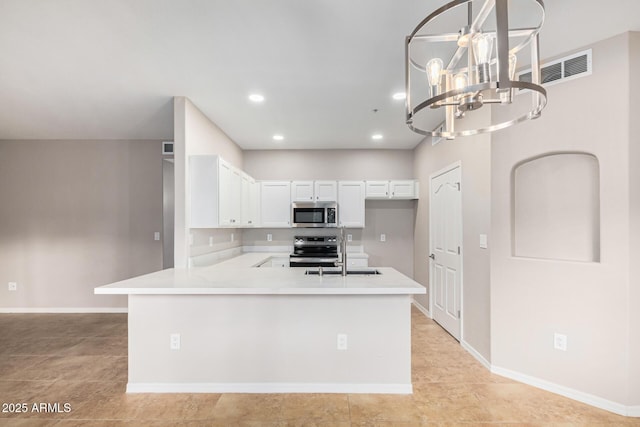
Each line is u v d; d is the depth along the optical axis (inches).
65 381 103.3
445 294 152.6
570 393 91.9
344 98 126.0
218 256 166.7
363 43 88.4
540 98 56.9
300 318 96.7
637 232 83.0
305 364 96.7
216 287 91.0
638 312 83.0
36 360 119.3
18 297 183.0
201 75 106.6
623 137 83.7
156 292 90.7
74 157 184.9
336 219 197.6
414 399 92.4
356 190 201.9
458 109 64.8
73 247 184.2
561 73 93.9
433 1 71.6
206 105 132.4
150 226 185.2
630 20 78.4
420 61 98.3
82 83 112.0
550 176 98.8
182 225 125.6
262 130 168.6
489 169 110.9
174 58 95.9
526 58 97.7
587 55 89.3
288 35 84.5
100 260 184.7
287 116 146.5
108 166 185.5
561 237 96.7
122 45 88.6
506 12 46.9
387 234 214.1
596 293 87.8
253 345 96.7
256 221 199.3
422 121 153.6
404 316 96.7
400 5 72.9
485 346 113.7
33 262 183.8
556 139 94.6
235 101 128.4
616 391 85.0
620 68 84.3
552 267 95.5
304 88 116.8
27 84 112.7
